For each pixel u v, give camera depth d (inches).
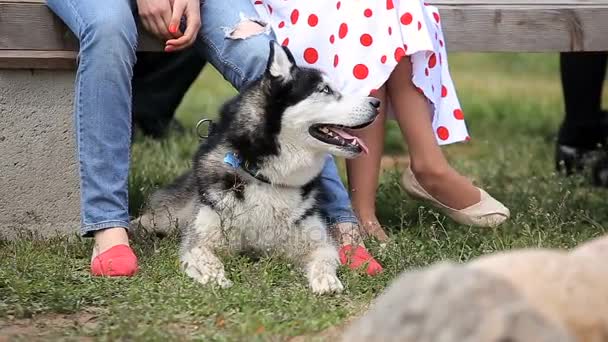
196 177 296.0
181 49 307.6
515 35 335.6
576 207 365.1
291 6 307.3
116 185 285.4
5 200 311.6
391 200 358.0
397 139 541.6
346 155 284.7
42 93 309.1
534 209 323.6
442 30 332.8
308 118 280.4
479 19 333.4
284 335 221.6
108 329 222.5
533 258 162.7
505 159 471.8
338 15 295.4
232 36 303.1
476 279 151.6
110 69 282.7
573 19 336.5
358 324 161.3
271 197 285.0
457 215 313.4
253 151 283.4
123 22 287.7
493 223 312.2
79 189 315.0
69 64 308.5
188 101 647.1
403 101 300.4
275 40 307.3
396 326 152.5
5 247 303.7
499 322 144.2
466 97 703.7
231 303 244.1
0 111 307.3
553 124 596.1
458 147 535.5
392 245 293.1
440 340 146.7
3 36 307.3
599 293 156.5
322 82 283.4
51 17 309.3
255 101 286.2
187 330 227.6
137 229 309.9
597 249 167.6
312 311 236.7
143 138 477.1
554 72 869.8
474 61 923.4
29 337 216.5
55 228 315.9
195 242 285.3
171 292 252.4
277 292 256.1
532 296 154.2
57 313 240.4
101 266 273.4
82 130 285.3
